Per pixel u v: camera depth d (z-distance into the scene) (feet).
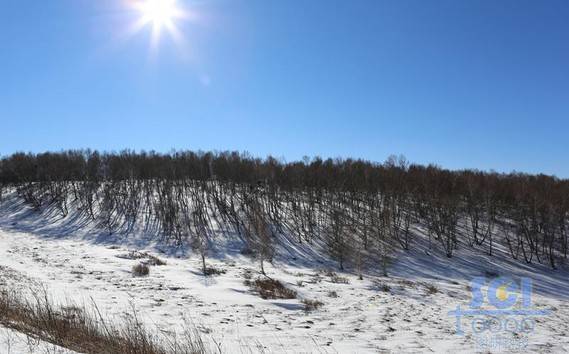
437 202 185.78
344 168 234.58
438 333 51.39
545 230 171.94
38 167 244.83
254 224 143.95
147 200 199.41
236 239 157.38
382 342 45.34
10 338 21.93
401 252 152.87
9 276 62.90
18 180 243.60
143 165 244.22
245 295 67.10
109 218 174.70
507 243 173.37
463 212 200.85
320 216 182.91
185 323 44.78
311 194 194.08
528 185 220.84
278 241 156.66
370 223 175.11
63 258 95.50
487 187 213.05
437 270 139.44
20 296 41.63
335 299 71.15
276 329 46.93
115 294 58.44
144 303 54.24
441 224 170.50
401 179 215.51
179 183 224.74
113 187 218.18
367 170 222.89
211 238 157.48
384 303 70.08
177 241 155.12
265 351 37.11
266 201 197.06
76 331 27.78
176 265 100.73
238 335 42.47
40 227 174.29
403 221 186.39
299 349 39.17
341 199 198.59
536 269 151.02
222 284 75.77
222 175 224.94
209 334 41.47
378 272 128.67
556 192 202.28
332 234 159.84
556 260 159.22
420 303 73.97
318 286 83.25
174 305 54.80
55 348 21.44
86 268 82.28
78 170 243.60
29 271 72.74
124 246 149.69
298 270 118.73
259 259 131.85
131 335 29.40
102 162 250.57
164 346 31.58
